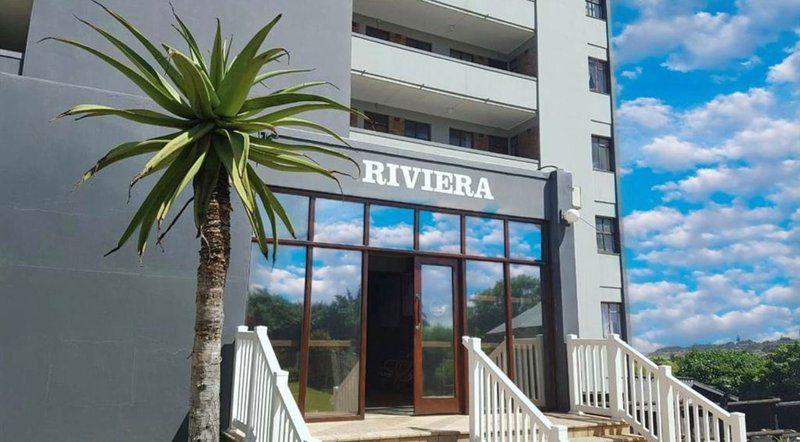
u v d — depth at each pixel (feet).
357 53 64.08
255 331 23.34
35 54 32.01
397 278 41.22
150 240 25.94
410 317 38.88
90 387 23.91
